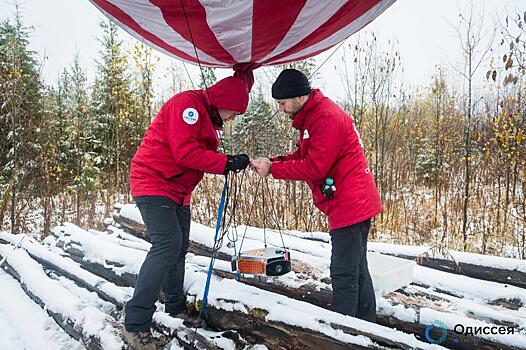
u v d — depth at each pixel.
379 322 2.96
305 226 6.82
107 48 13.12
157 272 2.54
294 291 3.22
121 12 2.63
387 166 9.33
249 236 4.75
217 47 2.84
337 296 2.62
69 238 4.71
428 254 4.17
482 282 3.64
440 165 8.76
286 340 2.42
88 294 3.63
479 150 8.40
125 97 12.73
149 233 2.63
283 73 2.65
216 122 2.77
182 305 2.95
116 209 5.66
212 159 2.56
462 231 6.76
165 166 2.61
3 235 5.50
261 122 7.69
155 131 2.63
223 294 2.81
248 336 2.63
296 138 7.45
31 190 8.70
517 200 7.22
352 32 2.98
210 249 4.21
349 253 2.61
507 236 6.33
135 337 2.55
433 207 8.11
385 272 3.14
